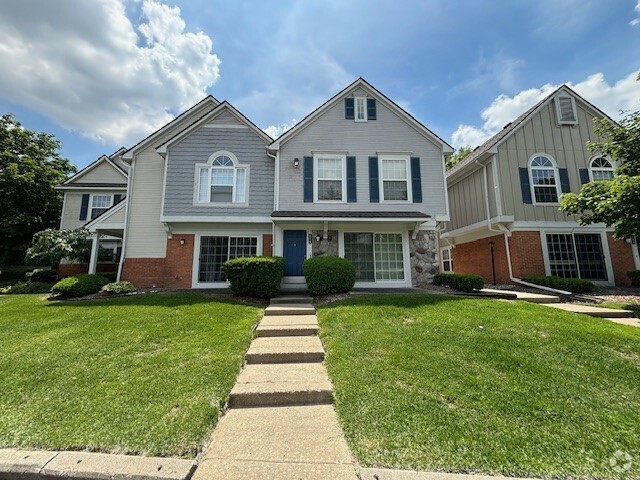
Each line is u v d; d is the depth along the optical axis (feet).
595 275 36.88
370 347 14.75
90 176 55.16
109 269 51.78
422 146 38.55
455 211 48.75
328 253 35.45
